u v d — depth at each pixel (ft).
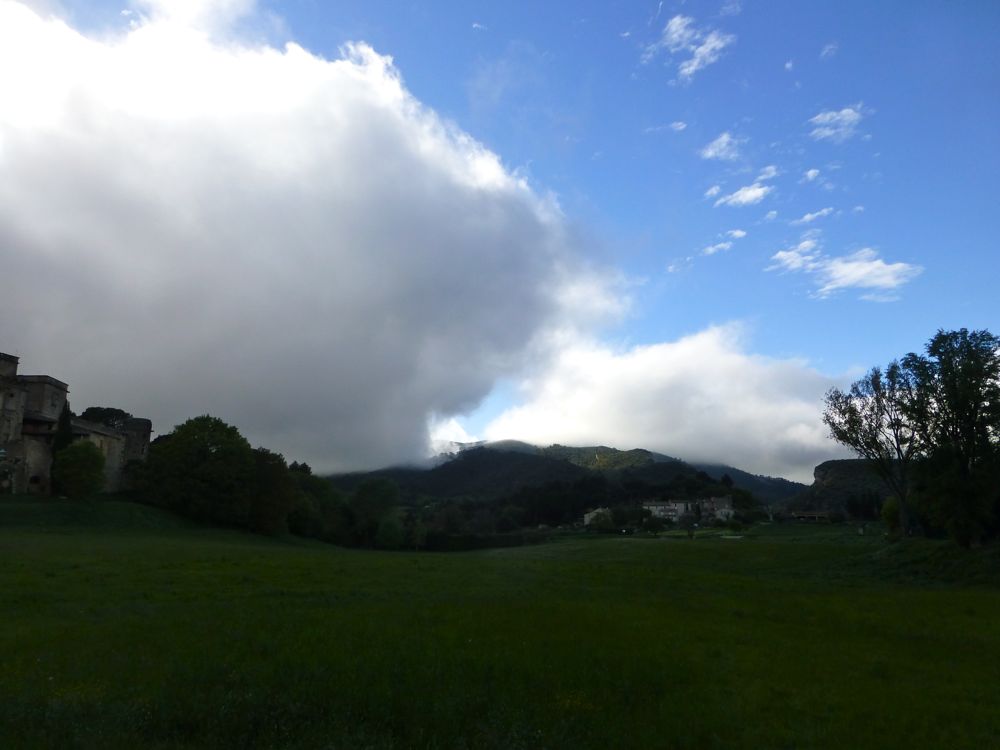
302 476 515.50
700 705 54.70
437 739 43.62
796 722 52.26
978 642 90.07
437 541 495.00
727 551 281.95
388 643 67.87
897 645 85.46
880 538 303.48
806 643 82.94
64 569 133.90
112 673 53.98
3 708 43.04
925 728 52.03
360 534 513.45
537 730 44.93
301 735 42.73
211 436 406.41
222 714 44.19
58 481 379.55
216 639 67.82
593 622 88.43
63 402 474.49
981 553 206.80
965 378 212.43
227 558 171.94
